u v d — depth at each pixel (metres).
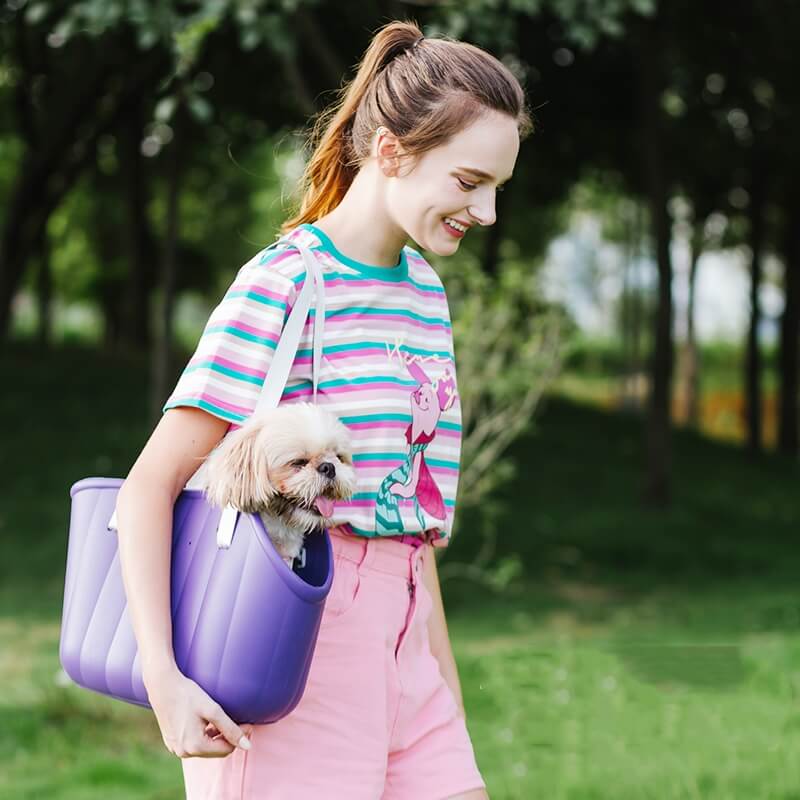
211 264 27.80
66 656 1.98
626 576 11.62
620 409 25.41
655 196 14.61
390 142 2.03
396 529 2.04
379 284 2.07
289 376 2.00
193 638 1.84
